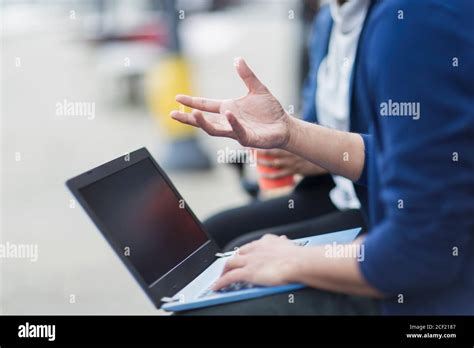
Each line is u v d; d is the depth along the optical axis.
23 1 27.05
